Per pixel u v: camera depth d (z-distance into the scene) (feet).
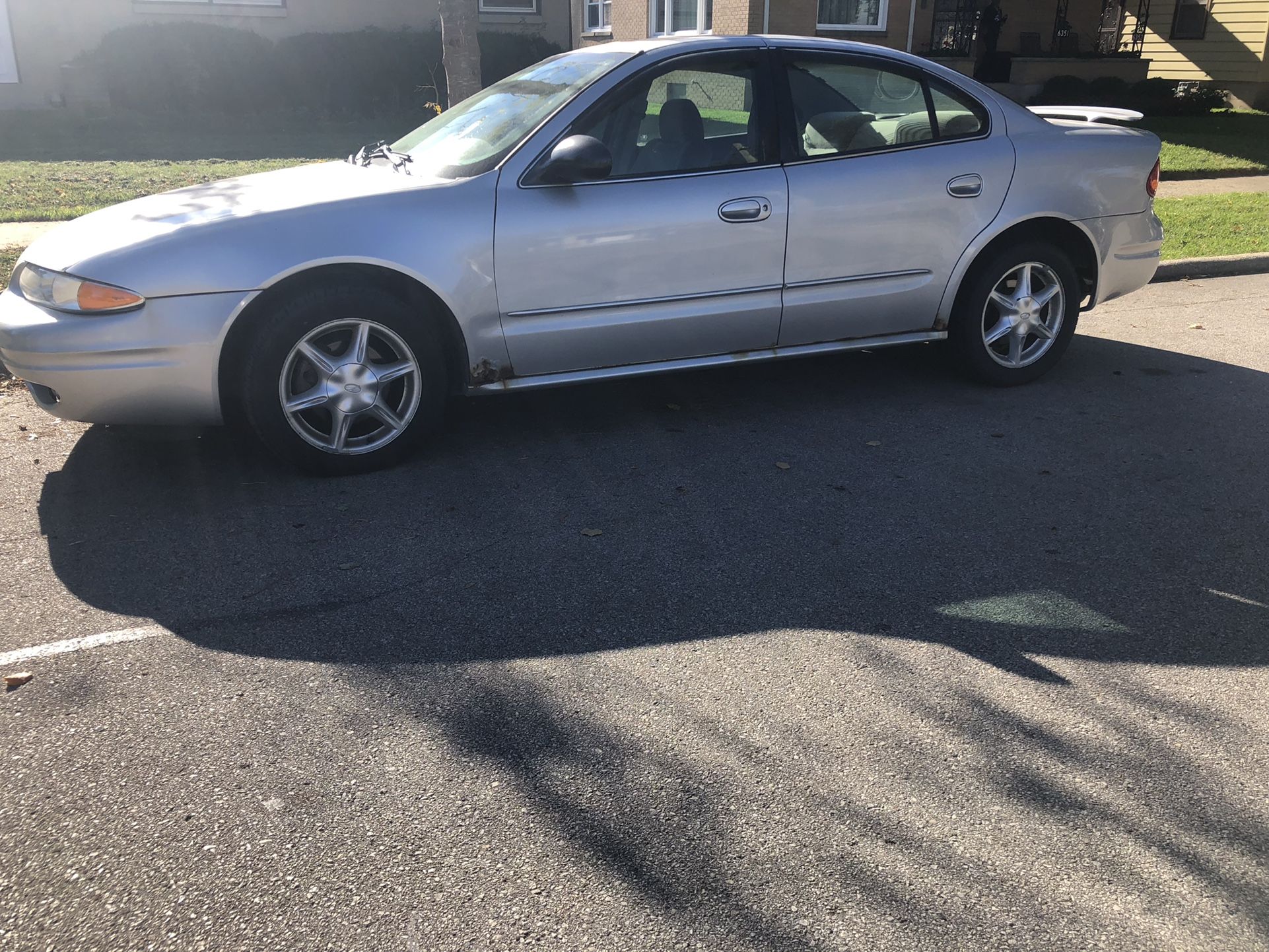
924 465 15.81
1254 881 7.83
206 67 58.85
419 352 15.15
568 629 11.25
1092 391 19.34
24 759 9.14
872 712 9.82
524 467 15.76
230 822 8.38
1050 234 19.07
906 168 17.22
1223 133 55.77
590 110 15.61
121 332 13.65
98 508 14.32
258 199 15.02
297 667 10.56
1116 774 8.97
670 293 16.14
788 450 16.47
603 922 7.42
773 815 8.48
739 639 11.06
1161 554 12.97
